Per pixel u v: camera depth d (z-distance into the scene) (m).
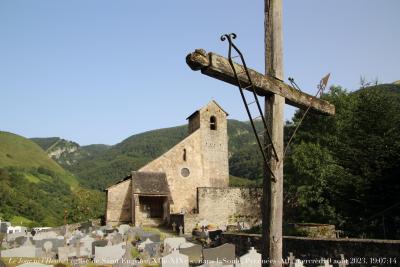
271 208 5.59
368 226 22.27
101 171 133.00
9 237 30.88
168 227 39.81
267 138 5.77
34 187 91.69
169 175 44.56
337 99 37.97
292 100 6.17
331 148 35.72
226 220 41.75
